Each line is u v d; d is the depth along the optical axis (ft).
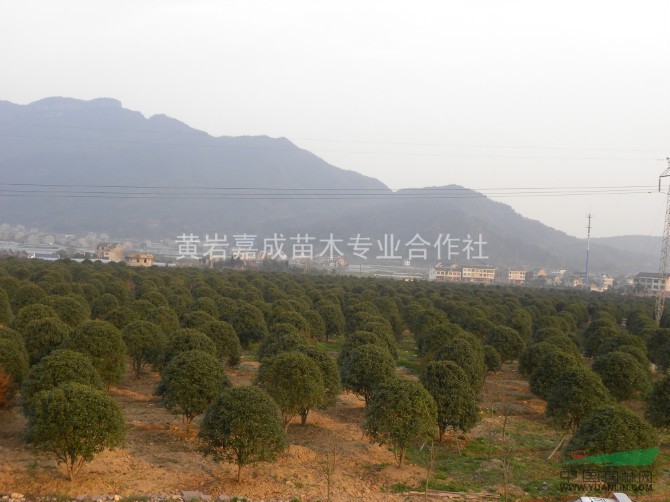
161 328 119.55
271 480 61.98
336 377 86.02
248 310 141.18
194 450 69.92
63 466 61.21
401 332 186.60
